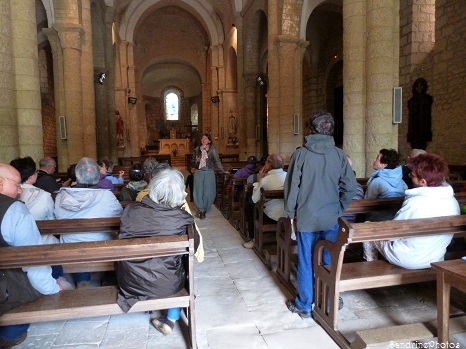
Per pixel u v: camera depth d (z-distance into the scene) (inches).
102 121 566.9
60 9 369.4
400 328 93.7
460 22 357.7
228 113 897.5
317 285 111.2
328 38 633.0
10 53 193.9
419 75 431.2
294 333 105.6
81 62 389.7
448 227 96.4
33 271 94.3
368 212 139.7
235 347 98.7
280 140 442.0
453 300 121.2
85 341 102.2
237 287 140.3
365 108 255.4
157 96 1374.3
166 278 94.4
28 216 91.0
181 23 1031.0
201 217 276.1
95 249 83.2
